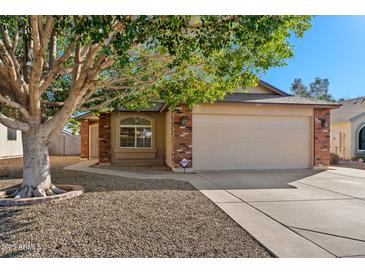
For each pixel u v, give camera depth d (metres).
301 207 6.12
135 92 8.84
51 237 4.18
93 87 7.13
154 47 5.68
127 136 15.45
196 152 12.30
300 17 5.29
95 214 5.29
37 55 5.91
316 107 13.12
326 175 11.22
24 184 6.76
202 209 5.81
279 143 13.05
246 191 7.80
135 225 4.72
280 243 4.09
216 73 6.62
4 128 18.56
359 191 7.95
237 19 4.57
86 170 12.58
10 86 6.97
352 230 4.68
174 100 8.86
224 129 12.53
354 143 20.16
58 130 7.16
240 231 4.57
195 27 4.77
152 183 8.84
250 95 14.05
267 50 5.82
